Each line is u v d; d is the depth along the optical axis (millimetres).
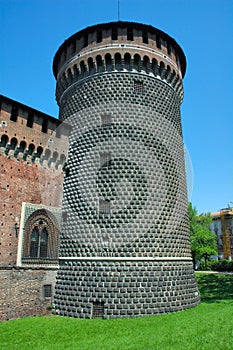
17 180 24453
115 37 29266
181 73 34062
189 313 21938
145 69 28875
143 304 21500
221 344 14602
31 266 23422
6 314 21141
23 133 25438
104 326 18938
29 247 24016
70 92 30172
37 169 26000
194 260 69188
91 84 28469
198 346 14344
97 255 22938
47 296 23891
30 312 22453
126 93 27375
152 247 23219
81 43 30156
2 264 22094
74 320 20922
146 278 22297
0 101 24281
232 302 27047
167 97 29359
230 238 102000
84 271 23016
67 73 30453
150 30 29812
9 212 23422
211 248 66625
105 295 21719
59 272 24562
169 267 23406
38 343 15844
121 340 15766
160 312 21750
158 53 29531
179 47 32188
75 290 22859
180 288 23500
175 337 15930
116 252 22734
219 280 46031
